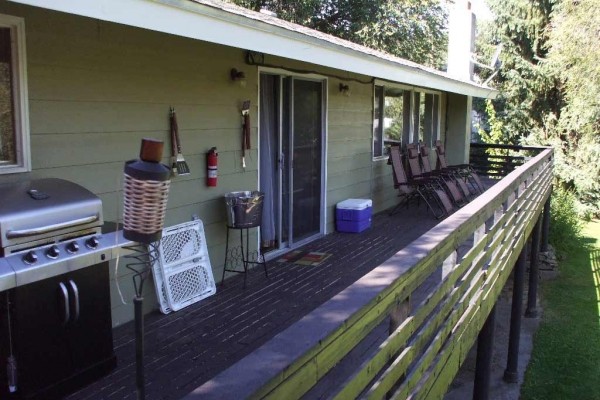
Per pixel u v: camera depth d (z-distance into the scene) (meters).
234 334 3.54
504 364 5.86
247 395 1.05
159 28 2.82
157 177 1.54
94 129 3.43
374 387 1.74
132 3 2.62
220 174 4.59
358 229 6.59
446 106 11.42
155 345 3.37
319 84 6.21
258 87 5.02
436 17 18.47
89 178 3.43
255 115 4.98
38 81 3.08
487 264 3.43
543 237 9.42
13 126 3.00
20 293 2.53
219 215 4.61
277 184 5.58
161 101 3.93
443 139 11.46
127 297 3.70
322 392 2.25
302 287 4.50
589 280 8.91
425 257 2.13
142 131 3.79
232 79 4.63
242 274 4.84
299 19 15.38
